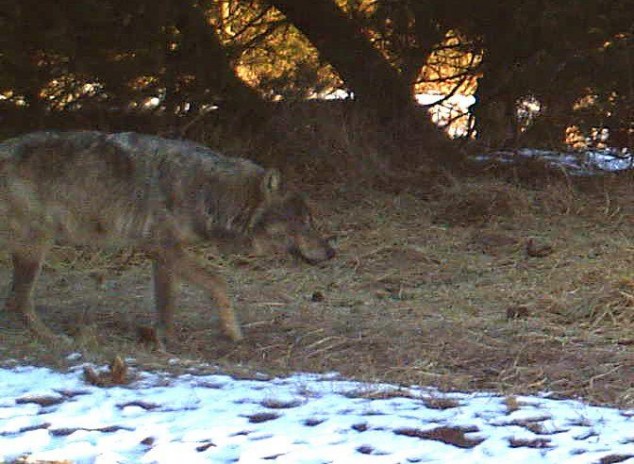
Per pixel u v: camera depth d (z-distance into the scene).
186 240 11.45
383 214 17.44
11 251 11.39
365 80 20.69
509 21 19.45
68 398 9.39
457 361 10.79
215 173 11.42
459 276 14.63
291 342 11.48
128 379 9.88
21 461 7.80
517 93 19.78
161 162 11.37
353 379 10.11
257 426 8.49
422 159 19.84
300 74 20.80
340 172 19.00
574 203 17.41
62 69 17.88
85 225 11.37
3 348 10.90
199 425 8.52
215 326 12.04
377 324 12.00
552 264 14.75
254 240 11.60
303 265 15.11
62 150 11.30
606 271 13.72
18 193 11.24
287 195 11.62
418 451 7.89
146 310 12.72
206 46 19.38
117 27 18.00
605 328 11.94
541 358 10.80
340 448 7.94
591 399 9.69
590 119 19.48
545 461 7.70
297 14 21.19
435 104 21.36
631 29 18.81
